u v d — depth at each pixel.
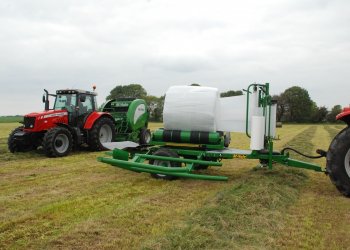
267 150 7.57
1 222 4.89
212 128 8.03
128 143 9.91
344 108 6.77
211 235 4.34
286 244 4.22
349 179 6.41
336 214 5.42
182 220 4.96
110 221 4.89
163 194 6.47
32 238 4.35
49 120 11.78
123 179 7.91
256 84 7.60
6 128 32.31
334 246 4.20
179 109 8.13
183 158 8.13
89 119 12.67
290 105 62.34
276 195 6.21
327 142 18.62
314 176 8.56
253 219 4.98
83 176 8.28
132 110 14.35
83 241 4.22
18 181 7.68
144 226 4.71
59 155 11.50
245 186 6.95
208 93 8.08
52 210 5.44
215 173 8.85
